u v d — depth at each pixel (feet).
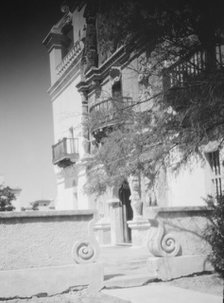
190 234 30.94
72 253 27.27
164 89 23.50
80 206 74.49
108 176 25.25
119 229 61.62
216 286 27.61
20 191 158.20
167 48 22.82
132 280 28.40
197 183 42.47
